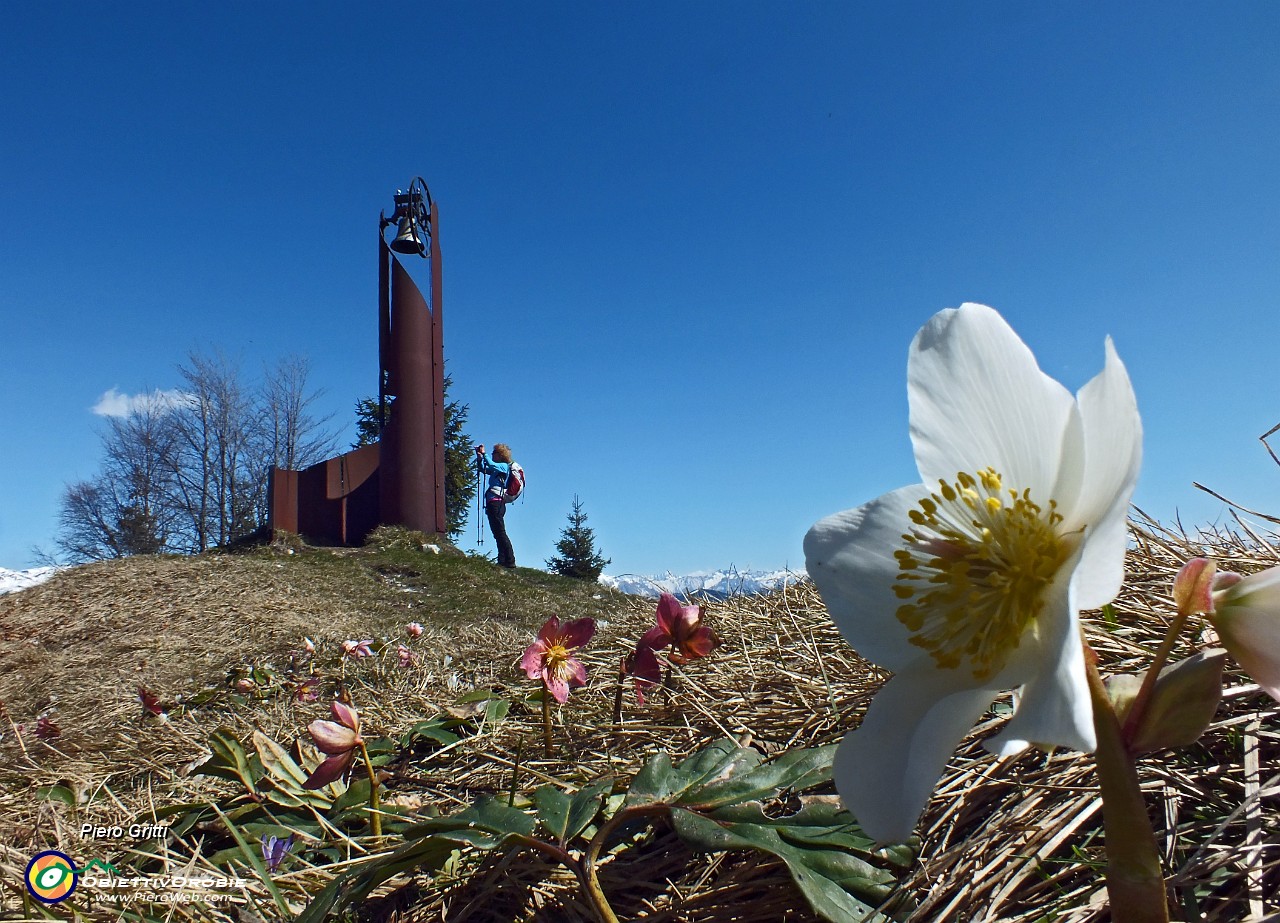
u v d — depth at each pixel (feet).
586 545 77.15
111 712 13.79
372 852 5.69
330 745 5.83
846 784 2.79
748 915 4.20
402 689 12.23
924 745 2.54
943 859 3.94
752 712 6.89
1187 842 3.88
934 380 3.13
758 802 4.28
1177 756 4.42
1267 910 3.33
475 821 4.36
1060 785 4.27
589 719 8.04
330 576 34.78
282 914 4.62
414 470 44.93
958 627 2.85
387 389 46.24
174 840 6.60
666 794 4.44
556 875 4.88
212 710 12.54
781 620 9.98
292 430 103.14
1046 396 2.77
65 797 7.59
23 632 24.62
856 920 3.50
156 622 23.94
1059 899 3.65
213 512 103.45
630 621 12.97
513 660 12.64
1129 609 5.74
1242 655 2.51
